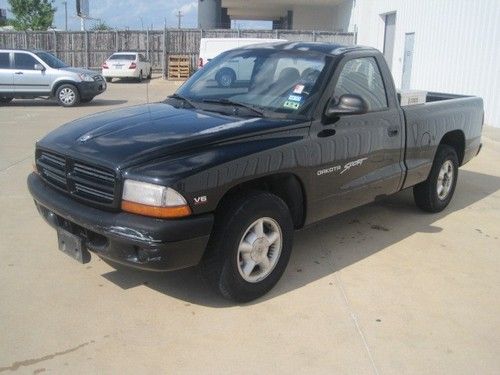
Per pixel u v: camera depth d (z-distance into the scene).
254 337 3.53
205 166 3.49
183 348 3.38
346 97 4.28
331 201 4.52
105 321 3.65
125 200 3.44
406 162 5.40
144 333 3.53
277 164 3.91
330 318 3.79
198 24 33.16
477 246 5.24
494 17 12.07
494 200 6.87
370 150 4.83
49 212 4.00
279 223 4.01
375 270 4.59
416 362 3.33
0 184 6.93
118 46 30.69
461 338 3.61
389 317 3.84
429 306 4.02
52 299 3.92
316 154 4.23
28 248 4.81
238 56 5.13
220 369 3.19
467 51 13.26
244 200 3.74
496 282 4.46
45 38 30.48
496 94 12.06
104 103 17.64
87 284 4.16
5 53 16.27
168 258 3.40
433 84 15.35
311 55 4.72
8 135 10.73
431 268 4.69
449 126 6.01
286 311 3.86
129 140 3.75
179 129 3.91
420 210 6.23
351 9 27.53
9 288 4.06
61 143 3.94
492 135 11.20
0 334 3.46
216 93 4.80
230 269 3.71
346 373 3.20
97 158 3.57
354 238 5.32
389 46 20.73
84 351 3.32
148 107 4.75
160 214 3.35
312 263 4.68
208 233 3.52
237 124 4.00
